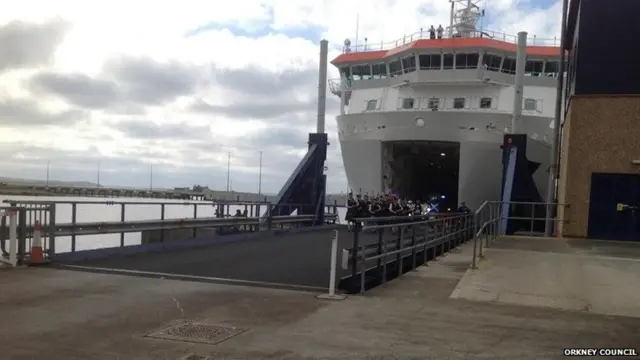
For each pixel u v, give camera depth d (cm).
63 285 799
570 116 1806
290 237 1803
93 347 503
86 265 1012
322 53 2689
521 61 2433
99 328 568
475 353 510
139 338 534
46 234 1009
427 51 2919
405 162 3588
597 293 823
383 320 628
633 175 1727
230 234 1731
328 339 544
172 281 857
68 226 1055
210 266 1058
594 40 1766
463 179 2906
